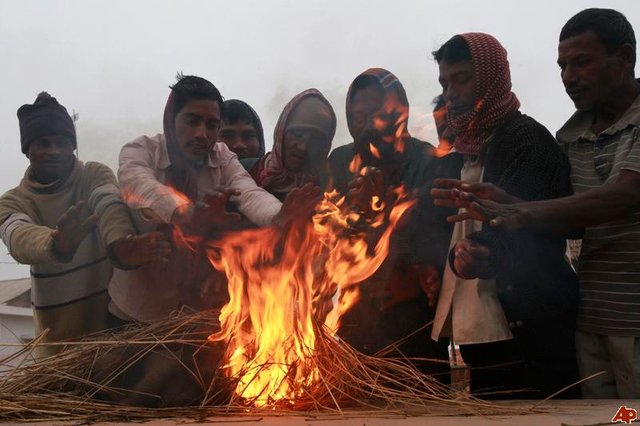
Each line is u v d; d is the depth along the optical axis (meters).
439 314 4.16
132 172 4.43
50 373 3.55
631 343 3.80
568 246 5.31
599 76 3.97
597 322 3.92
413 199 4.39
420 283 4.30
